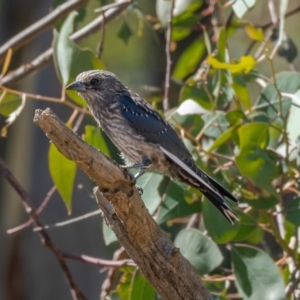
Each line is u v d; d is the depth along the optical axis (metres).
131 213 7.71
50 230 15.92
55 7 13.66
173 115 11.14
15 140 16.16
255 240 11.55
